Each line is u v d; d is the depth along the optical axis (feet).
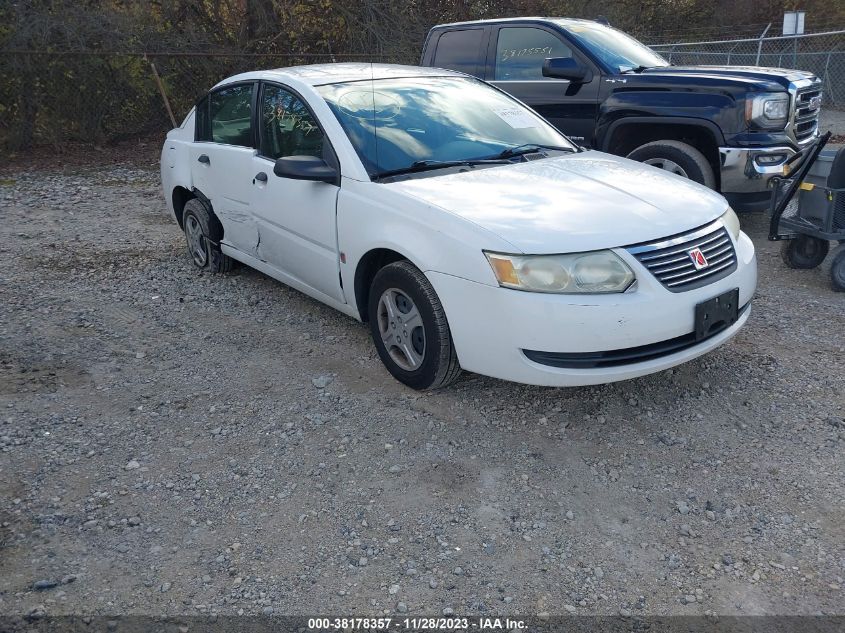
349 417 12.98
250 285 19.62
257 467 11.66
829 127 46.39
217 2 50.85
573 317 11.26
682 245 12.13
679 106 21.95
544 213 12.21
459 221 12.10
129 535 10.19
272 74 17.21
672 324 11.70
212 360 15.33
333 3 52.54
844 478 11.18
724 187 21.70
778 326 16.49
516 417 12.86
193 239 20.88
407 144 14.79
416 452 11.95
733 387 13.78
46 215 28.35
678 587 9.23
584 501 10.78
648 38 75.20
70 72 42.24
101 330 16.90
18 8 41.19
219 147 18.57
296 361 15.17
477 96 17.11
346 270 14.35
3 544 9.99
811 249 20.01
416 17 55.72
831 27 73.87
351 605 8.98
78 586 9.29
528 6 60.34
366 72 17.06
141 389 14.16
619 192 13.23
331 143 14.69
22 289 19.66
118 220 27.48
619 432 12.42
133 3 46.73
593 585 9.27
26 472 11.53
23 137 42.04
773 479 11.21
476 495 10.92
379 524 10.34
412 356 13.30
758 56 52.39
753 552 9.78
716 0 77.20
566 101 24.52
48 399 13.74
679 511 10.57
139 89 45.01
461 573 9.45
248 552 9.86
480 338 11.91
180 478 11.41
